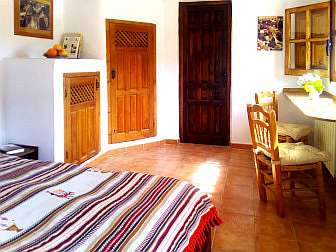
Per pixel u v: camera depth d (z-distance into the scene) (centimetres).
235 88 573
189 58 607
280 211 317
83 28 523
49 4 486
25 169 235
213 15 590
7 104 413
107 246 136
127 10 550
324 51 457
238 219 313
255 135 347
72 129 428
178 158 526
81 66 444
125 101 563
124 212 165
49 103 397
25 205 172
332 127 412
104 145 527
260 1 545
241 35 560
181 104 619
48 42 488
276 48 546
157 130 611
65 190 195
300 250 262
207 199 210
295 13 504
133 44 563
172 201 185
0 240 139
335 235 284
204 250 197
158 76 603
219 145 609
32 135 408
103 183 208
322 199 314
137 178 219
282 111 548
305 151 319
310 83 419
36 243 137
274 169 313
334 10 428
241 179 425
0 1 400
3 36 407
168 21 600
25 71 402
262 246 267
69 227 150
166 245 145
